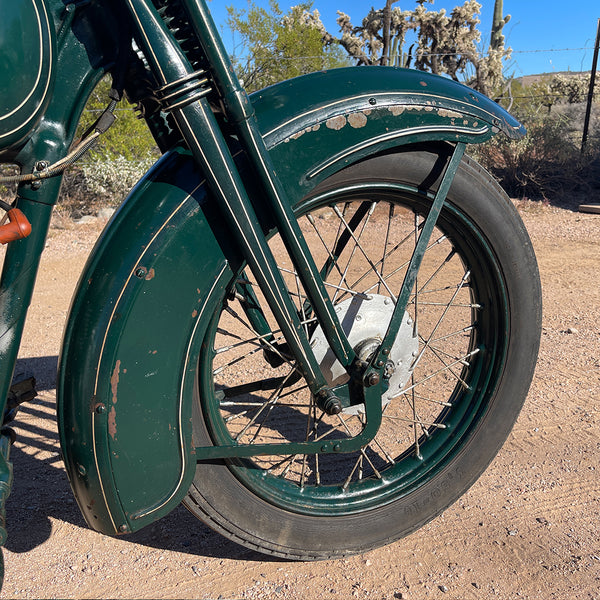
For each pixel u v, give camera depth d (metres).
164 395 1.44
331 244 6.38
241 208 1.39
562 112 11.66
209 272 1.44
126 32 1.40
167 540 2.10
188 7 1.25
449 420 2.10
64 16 1.35
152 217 1.39
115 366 1.37
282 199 1.42
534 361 2.04
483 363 2.06
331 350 1.77
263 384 2.22
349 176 1.64
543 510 2.20
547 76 15.38
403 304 1.64
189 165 1.45
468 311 4.32
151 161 8.88
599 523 2.12
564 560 1.94
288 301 1.50
